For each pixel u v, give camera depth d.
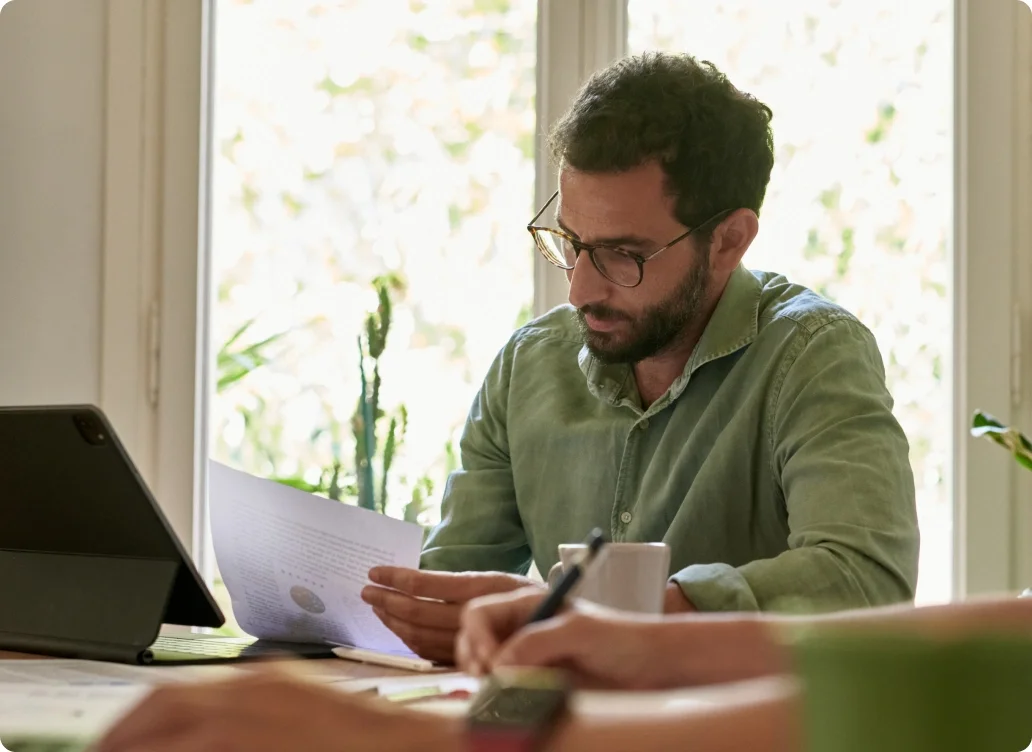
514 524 2.41
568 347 2.43
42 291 3.09
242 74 3.21
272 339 3.20
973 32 2.99
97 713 1.09
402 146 3.20
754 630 0.99
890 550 1.79
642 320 2.12
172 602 1.58
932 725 0.38
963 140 3.00
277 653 1.61
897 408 3.07
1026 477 2.95
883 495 1.85
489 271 3.17
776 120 3.12
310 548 1.64
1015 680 0.38
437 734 0.68
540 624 1.03
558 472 2.33
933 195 3.07
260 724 0.67
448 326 3.18
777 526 2.13
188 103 3.12
